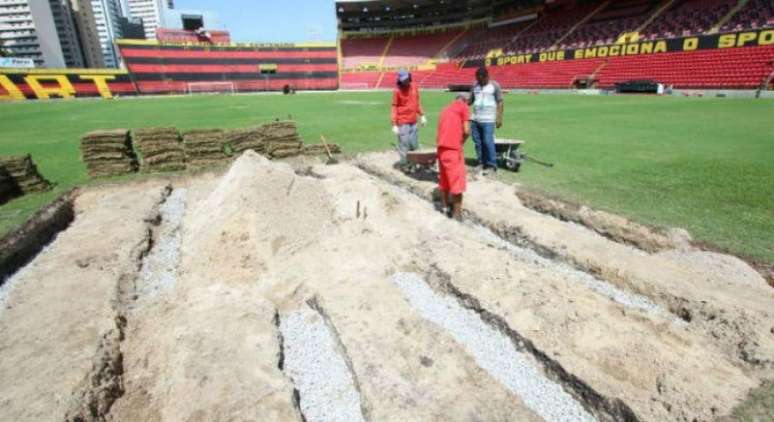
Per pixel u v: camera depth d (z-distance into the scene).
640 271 4.19
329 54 65.75
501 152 8.24
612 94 30.94
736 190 6.57
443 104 25.95
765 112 17.06
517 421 2.56
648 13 36.44
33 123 19.83
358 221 5.65
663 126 13.57
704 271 4.29
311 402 2.92
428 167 8.18
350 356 3.13
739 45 28.05
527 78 41.84
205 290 4.08
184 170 8.98
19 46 92.12
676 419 2.54
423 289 4.24
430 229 5.47
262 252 4.55
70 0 103.31
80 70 51.03
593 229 5.64
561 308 3.56
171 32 66.00
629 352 3.05
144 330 3.69
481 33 56.84
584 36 40.19
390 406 2.65
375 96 39.06
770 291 3.87
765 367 2.96
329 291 3.97
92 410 2.77
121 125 17.98
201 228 5.12
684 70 30.06
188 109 26.84
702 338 3.35
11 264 5.10
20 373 2.97
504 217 5.69
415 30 64.44
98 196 7.52
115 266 4.77
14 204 6.80
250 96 44.56
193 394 2.74
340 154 9.91
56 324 3.57
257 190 5.12
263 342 3.25
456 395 2.73
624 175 7.57
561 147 10.27
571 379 2.94
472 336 3.55
